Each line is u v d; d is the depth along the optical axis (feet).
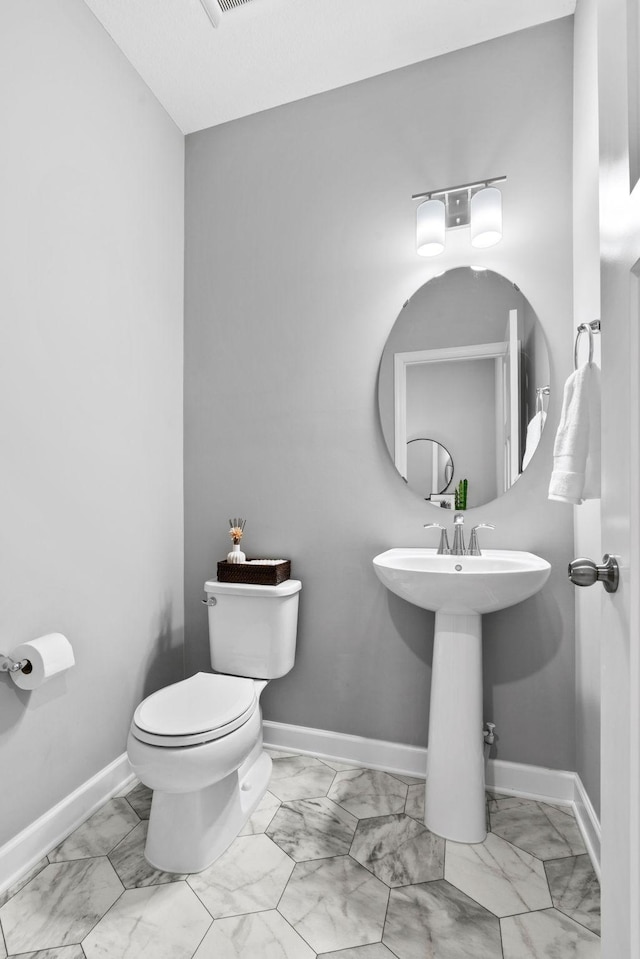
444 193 5.90
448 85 6.09
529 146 5.77
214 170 7.22
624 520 1.99
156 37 5.87
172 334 7.07
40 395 4.85
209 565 7.15
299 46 5.97
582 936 3.79
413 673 6.13
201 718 4.58
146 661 6.40
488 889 4.24
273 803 5.46
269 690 6.77
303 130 6.75
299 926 3.88
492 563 5.32
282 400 6.79
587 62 4.98
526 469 5.75
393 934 3.81
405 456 6.21
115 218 5.93
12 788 4.47
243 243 7.04
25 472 4.68
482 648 5.80
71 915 3.99
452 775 4.94
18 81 4.63
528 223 5.77
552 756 5.58
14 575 4.55
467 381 5.98
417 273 6.21
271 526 6.82
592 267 4.83
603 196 2.34
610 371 2.22
